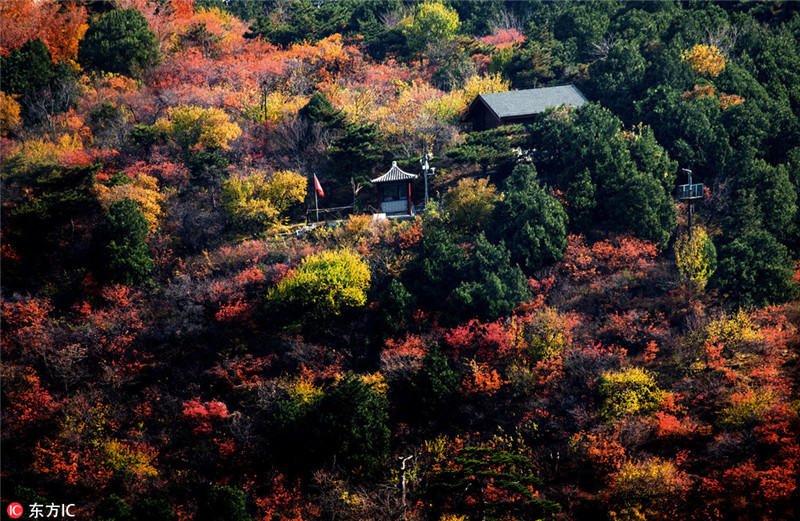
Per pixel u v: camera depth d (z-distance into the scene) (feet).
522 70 342.03
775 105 260.21
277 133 269.23
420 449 168.76
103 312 205.87
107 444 173.37
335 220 238.27
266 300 200.03
